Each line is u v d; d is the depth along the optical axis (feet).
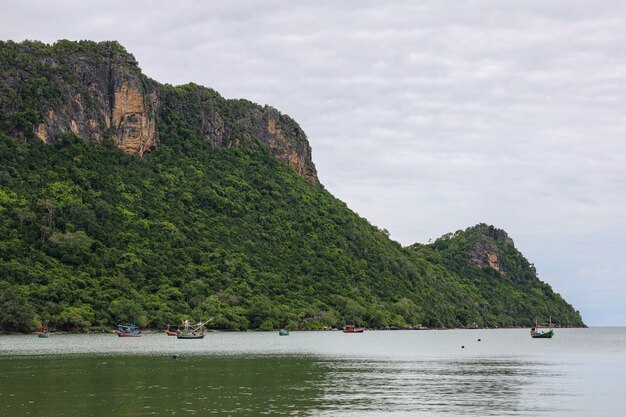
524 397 244.42
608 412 217.15
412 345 588.09
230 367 334.24
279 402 225.97
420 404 226.58
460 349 537.24
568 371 339.36
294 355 429.79
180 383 268.62
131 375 292.81
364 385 271.49
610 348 570.87
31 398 228.43
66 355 399.44
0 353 413.39
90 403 219.61
